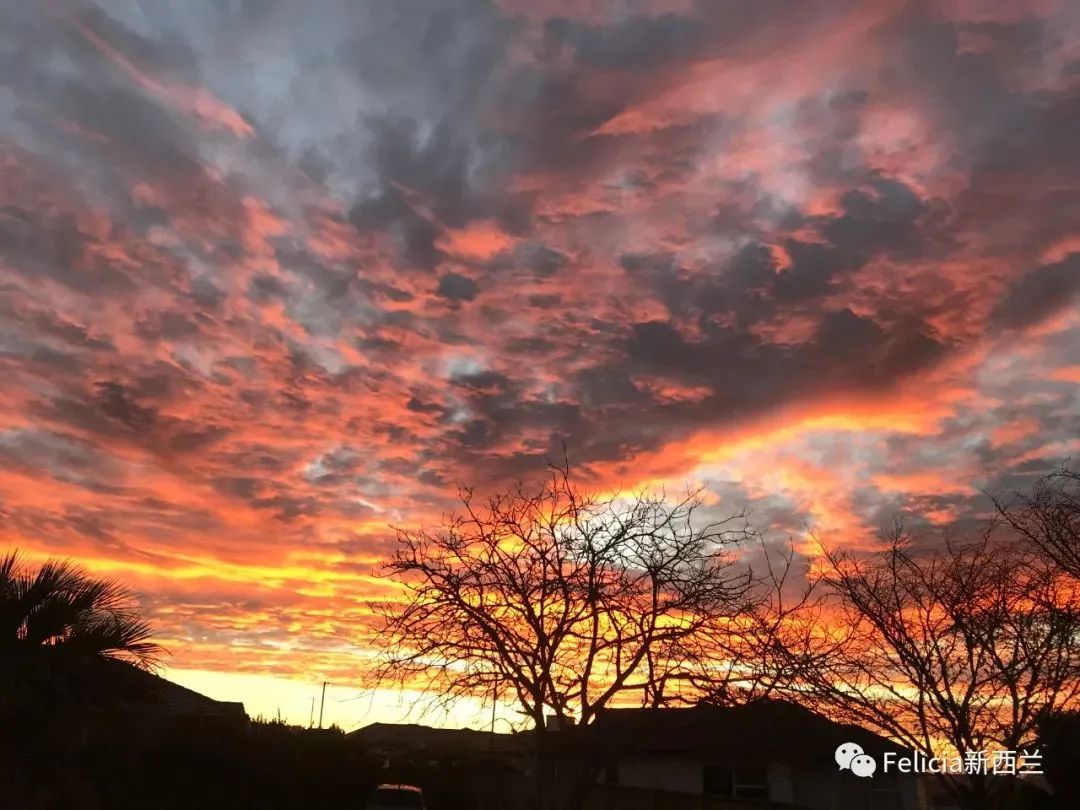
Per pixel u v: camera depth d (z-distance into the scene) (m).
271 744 25.84
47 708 11.80
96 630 12.41
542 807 10.59
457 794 20.61
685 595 10.09
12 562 12.39
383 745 15.73
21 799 11.49
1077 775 11.48
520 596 10.37
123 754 13.98
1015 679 11.31
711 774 23.38
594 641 10.27
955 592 11.66
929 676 11.48
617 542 10.14
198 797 21.38
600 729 10.39
